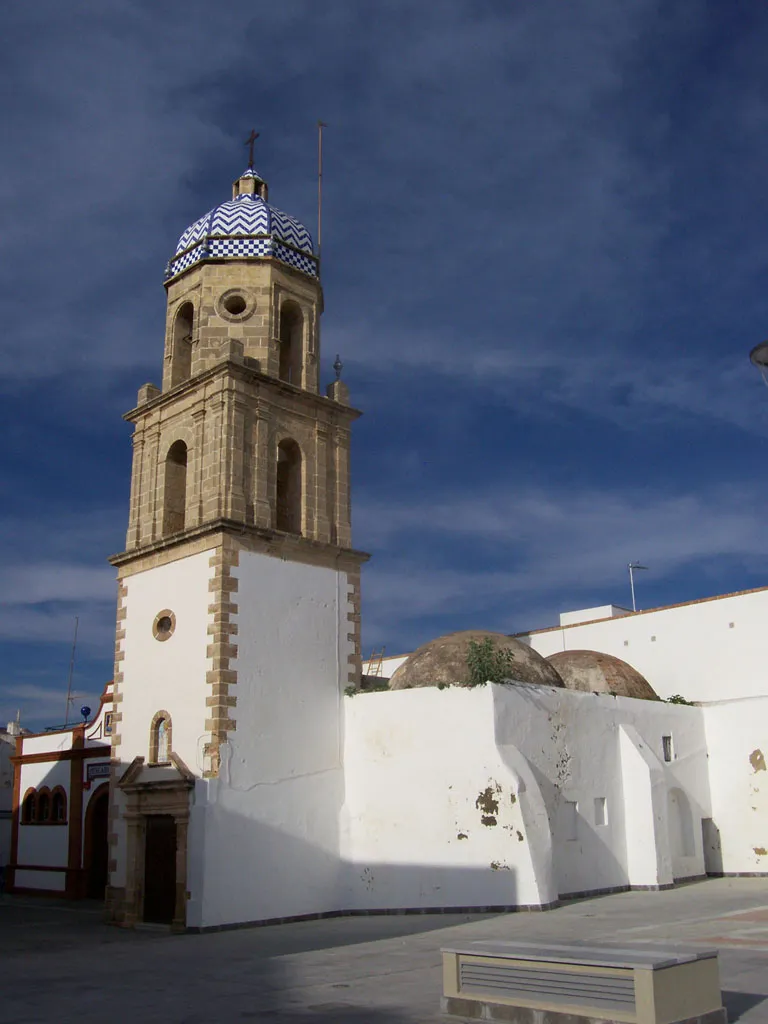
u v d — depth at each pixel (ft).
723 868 111.04
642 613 132.98
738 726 112.88
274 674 87.92
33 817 132.16
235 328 96.94
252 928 79.71
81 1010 44.32
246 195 106.42
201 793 80.48
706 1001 35.68
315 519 96.53
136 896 84.64
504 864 82.74
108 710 124.26
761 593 121.70
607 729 100.83
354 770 91.45
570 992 35.99
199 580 87.71
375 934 71.51
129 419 101.96
